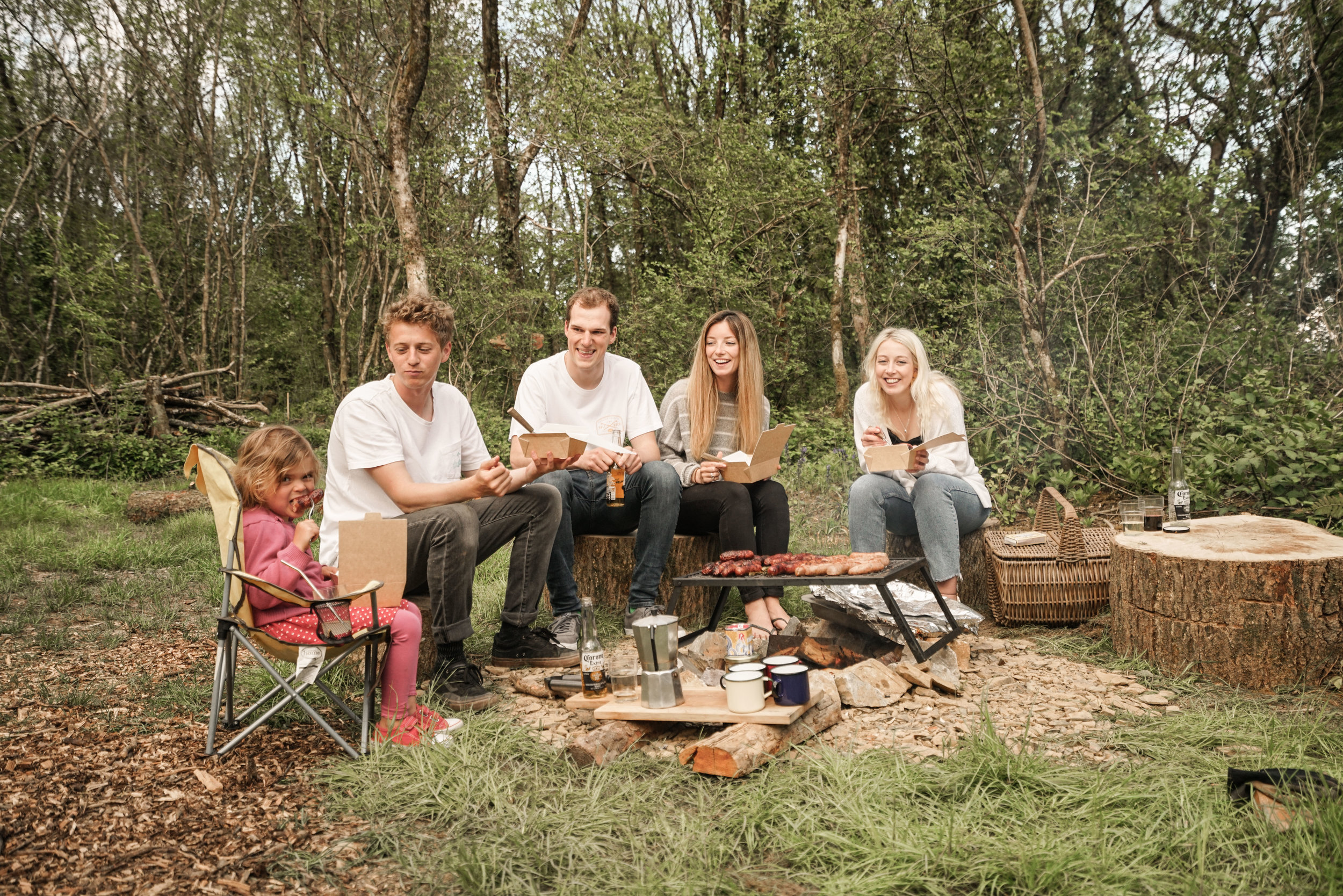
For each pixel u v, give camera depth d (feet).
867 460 12.48
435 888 6.49
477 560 11.60
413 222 34.91
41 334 49.75
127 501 26.05
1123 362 23.53
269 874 6.66
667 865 6.70
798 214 39.81
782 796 7.72
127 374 51.67
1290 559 10.08
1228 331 24.34
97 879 6.47
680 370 38.68
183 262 60.29
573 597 13.33
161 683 11.14
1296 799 6.84
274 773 8.41
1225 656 10.42
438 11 47.01
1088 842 6.72
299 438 9.35
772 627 12.31
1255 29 27.37
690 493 13.44
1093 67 29.89
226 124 62.95
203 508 25.70
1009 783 7.73
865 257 39.93
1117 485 22.35
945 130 31.76
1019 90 28.55
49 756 8.71
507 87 45.93
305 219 68.80
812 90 37.63
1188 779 7.69
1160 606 10.96
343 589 8.94
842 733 9.18
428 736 9.00
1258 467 18.33
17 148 51.52
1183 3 28.50
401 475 10.58
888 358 13.70
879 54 31.35
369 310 65.05
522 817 7.39
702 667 11.34
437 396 11.59
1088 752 8.63
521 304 42.57
